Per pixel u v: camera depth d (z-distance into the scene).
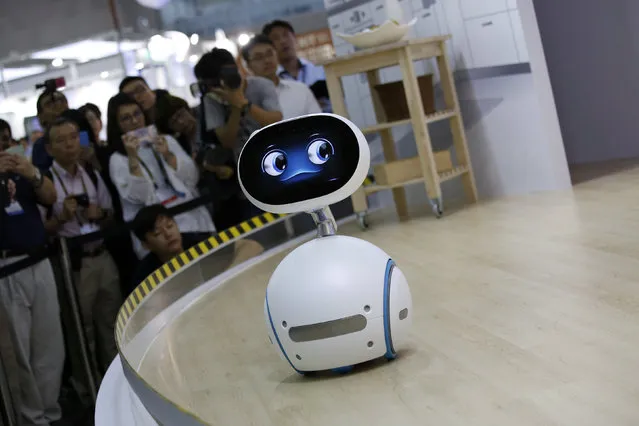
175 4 5.38
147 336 3.47
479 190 5.21
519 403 1.92
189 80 5.39
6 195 4.65
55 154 4.88
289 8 5.73
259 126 5.60
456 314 2.79
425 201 5.58
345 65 4.86
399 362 2.42
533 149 4.87
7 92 4.75
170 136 5.29
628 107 5.43
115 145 5.09
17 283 4.54
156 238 5.13
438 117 4.84
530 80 4.75
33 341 4.59
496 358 2.28
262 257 5.07
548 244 3.50
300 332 2.31
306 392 2.33
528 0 4.71
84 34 5.07
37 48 4.92
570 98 5.60
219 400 2.44
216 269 4.76
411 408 2.03
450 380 2.18
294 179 2.37
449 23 5.11
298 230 5.62
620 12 5.30
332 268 2.30
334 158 2.35
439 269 3.51
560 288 2.83
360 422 2.01
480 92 5.04
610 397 1.84
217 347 3.13
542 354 2.23
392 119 4.96
